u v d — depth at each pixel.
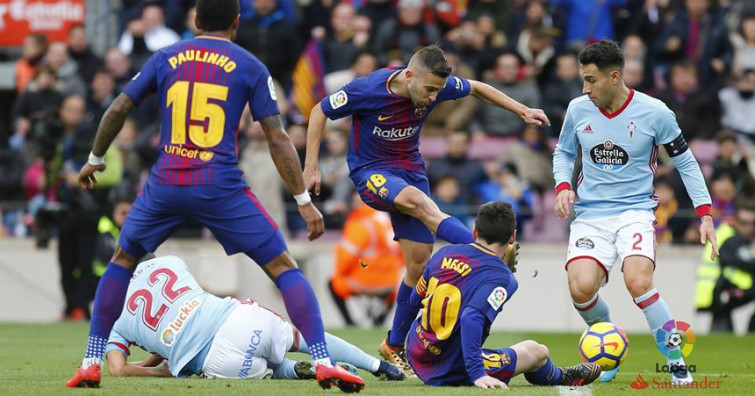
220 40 20.91
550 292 49.53
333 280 47.34
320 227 21.27
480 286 21.41
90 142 48.75
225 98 20.50
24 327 45.47
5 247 51.44
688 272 48.94
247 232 20.52
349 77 53.22
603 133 25.11
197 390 20.78
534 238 50.03
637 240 24.62
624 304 48.94
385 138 26.28
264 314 23.98
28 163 52.47
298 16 57.81
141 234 20.72
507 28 59.16
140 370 24.22
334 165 50.69
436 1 56.97
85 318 49.56
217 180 20.34
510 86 53.09
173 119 20.52
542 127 51.94
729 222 47.41
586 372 23.34
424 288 22.38
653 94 54.19
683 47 57.12
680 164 24.94
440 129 53.16
